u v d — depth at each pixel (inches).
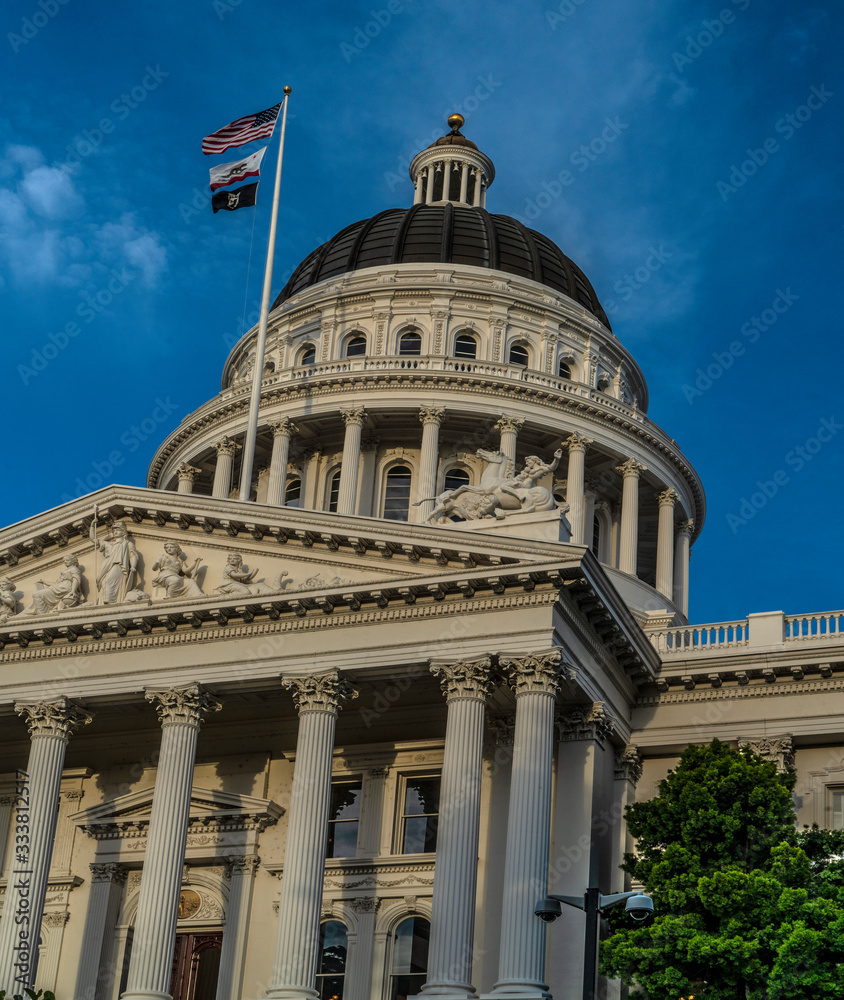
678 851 1515.7
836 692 1785.2
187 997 1860.2
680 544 3004.4
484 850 1711.4
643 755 1849.2
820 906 1418.6
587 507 2847.0
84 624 1792.6
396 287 2967.5
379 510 2785.4
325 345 2974.9
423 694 1820.9
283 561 1768.0
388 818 1841.8
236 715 1914.4
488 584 1635.1
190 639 1770.4
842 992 1368.1
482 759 1715.1
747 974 1412.4
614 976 1501.0
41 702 1800.0
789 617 1866.4
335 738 1907.0
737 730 1803.6
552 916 1214.3
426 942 1766.7
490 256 3107.8
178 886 1664.6
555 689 1593.3
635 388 3181.6
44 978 1904.5
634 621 1763.0
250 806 1871.3
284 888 1590.8
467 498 1737.2
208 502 1800.0
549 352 2947.8
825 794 1770.4
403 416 2800.2
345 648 1689.2
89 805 2006.6
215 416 2974.9
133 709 1866.4
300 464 2913.4
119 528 1841.8
